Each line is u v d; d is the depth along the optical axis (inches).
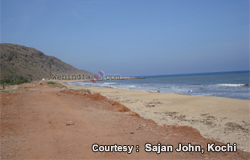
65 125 280.4
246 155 180.4
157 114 596.7
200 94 1249.4
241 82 2391.7
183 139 217.6
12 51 6432.1
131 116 369.4
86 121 309.6
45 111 405.4
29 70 5969.5
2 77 4335.6
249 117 518.9
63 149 179.5
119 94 1304.1
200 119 517.3
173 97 1032.8
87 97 754.2
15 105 490.9
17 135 225.5
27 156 161.3
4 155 161.8
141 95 1198.9
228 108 657.0
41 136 222.4
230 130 405.7
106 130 252.1
